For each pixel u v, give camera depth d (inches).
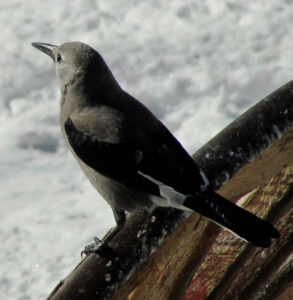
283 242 228.7
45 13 750.5
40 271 554.3
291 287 227.6
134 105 300.2
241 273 230.2
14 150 645.3
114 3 761.6
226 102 685.9
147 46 731.4
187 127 663.1
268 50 731.4
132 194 284.8
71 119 301.4
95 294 232.2
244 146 234.7
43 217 588.7
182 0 766.5
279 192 233.1
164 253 234.4
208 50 731.4
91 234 574.6
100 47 730.2
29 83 689.0
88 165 295.7
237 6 766.5
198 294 232.8
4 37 726.5
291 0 776.9
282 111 232.8
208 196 238.8
